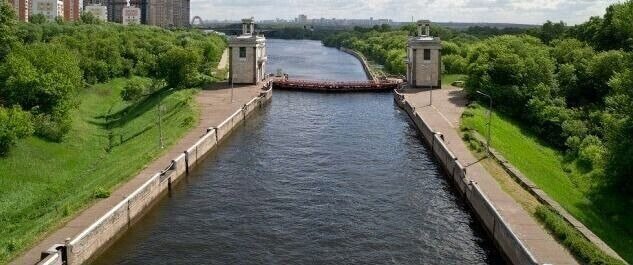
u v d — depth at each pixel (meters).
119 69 139.25
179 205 57.50
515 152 73.56
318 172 69.19
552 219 47.22
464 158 67.81
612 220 57.84
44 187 62.72
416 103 107.50
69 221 47.97
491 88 99.75
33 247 43.00
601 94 96.06
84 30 172.25
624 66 85.94
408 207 57.88
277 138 86.94
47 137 76.00
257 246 47.88
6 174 62.34
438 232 51.72
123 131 91.69
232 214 55.09
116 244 48.25
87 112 102.19
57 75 82.69
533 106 91.88
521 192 56.12
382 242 49.19
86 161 74.19
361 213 55.81
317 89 137.00
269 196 60.22
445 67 152.50
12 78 80.88
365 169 70.94
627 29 113.88
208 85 128.88
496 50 108.19
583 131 81.31
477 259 46.41
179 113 95.00
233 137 87.62
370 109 113.44
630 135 62.69
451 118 92.12
